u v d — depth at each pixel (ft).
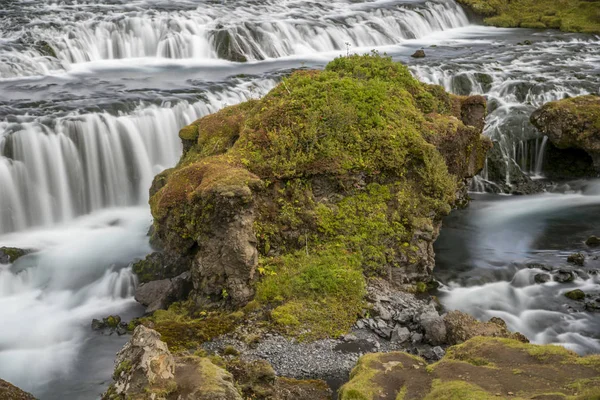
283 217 58.95
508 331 51.85
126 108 84.17
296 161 59.82
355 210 60.64
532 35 147.54
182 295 57.88
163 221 57.21
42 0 138.10
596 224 77.46
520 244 71.82
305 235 59.36
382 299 56.08
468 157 70.49
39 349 52.95
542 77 108.68
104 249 68.54
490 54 126.41
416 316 53.11
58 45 106.83
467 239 73.00
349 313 53.57
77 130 77.66
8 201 72.43
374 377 41.09
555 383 38.04
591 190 88.63
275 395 42.24
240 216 53.98
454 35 148.87
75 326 55.98
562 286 62.23
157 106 85.87
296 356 48.75
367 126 62.85
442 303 59.11
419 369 41.86
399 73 73.00
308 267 56.85
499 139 94.07
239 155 59.52
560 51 129.70
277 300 54.24
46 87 93.09
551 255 68.90
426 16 150.71
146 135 82.53
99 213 78.38
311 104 63.26
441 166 62.90
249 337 50.37
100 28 113.19
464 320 51.31
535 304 59.31
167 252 62.69
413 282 60.85
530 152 95.71
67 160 76.74
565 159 93.81
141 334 38.55
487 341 43.83
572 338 54.13
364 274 59.00
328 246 59.21
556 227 76.64
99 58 111.24
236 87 96.17
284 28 125.18
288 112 62.44
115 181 80.12
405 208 61.52
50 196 75.56
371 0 159.22
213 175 55.88
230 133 65.62
